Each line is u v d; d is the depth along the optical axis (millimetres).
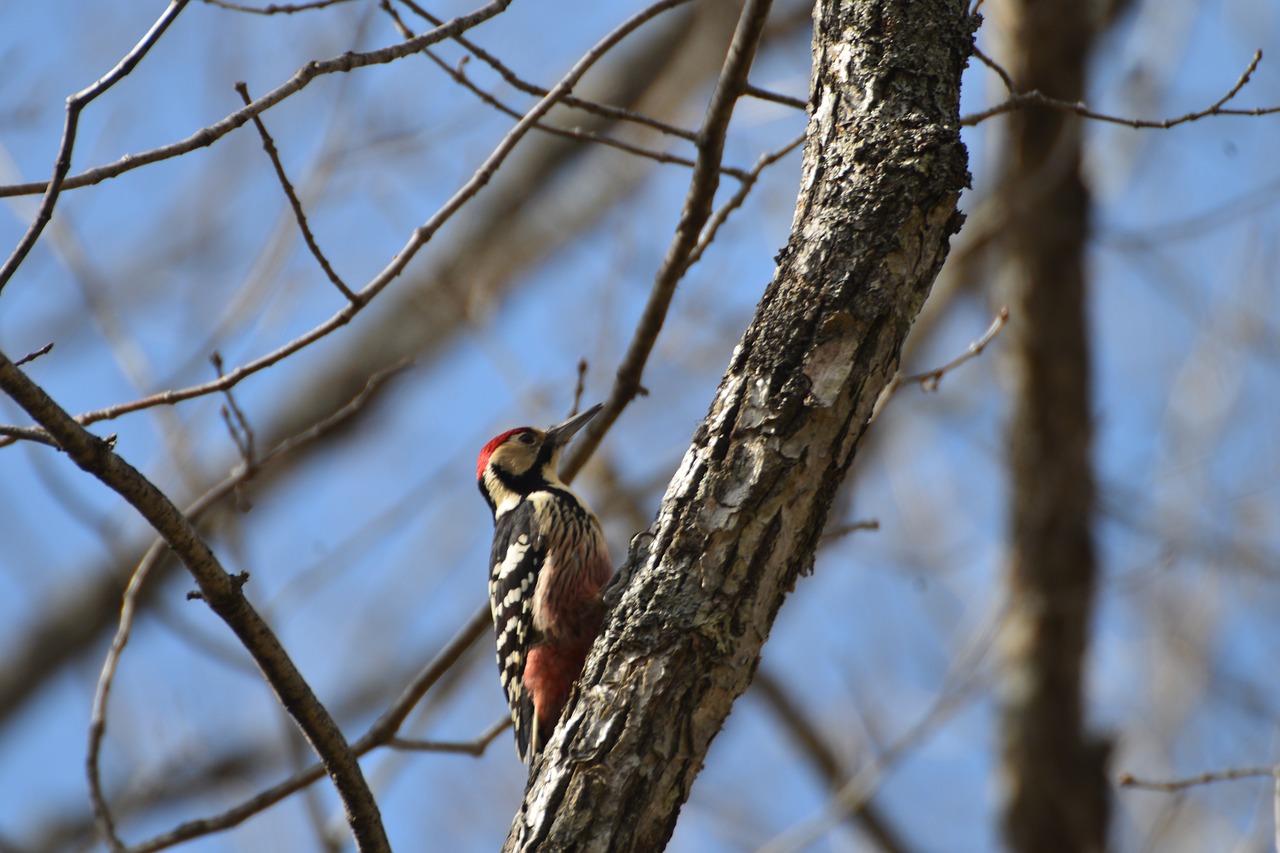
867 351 6066
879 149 6285
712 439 6180
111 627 17312
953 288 16078
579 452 10258
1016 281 15359
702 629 5922
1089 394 15172
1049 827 14586
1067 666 14836
